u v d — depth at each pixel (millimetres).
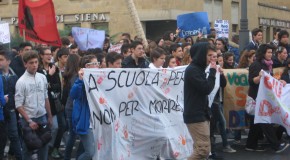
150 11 25062
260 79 9258
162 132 8258
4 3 28375
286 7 43500
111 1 26094
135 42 9234
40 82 7586
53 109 8531
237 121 10000
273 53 10297
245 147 10000
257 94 9359
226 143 9594
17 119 8727
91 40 13016
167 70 8344
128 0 14648
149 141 8164
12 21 28219
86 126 7289
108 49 13312
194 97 6797
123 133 7789
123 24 25750
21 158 8469
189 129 6887
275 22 39375
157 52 8703
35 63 7492
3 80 8141
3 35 12016
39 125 7496
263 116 9328
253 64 9484
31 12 10711
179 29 14648
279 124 9508
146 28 26172
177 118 8562
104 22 26547
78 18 27094
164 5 24781
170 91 8453
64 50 9344
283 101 9375
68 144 8070
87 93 7316
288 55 11398
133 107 7918
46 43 10820
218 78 8789
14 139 8367
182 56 10172
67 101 8023
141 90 8016
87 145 7348
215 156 9094
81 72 7320
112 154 7570
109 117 7543
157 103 8266
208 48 6730
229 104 9977
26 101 7438
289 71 10055
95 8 26562
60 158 9141
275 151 9648
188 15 14516
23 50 9203
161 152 8352
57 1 27547
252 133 9758
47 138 7434
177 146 8531
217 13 30141
